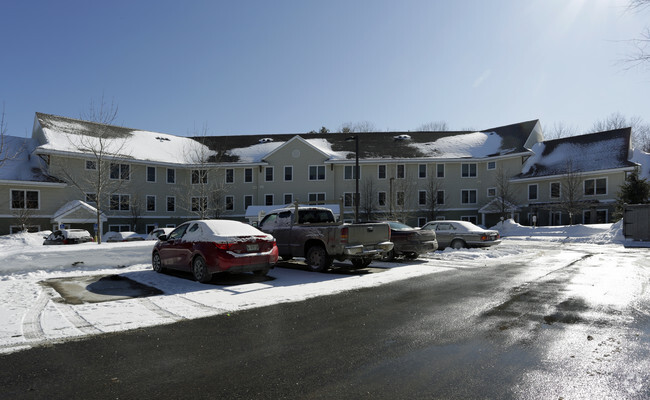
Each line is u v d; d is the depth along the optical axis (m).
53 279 9.74
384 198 42.03
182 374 3.93
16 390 3.57
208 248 9.09
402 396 3.40
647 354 4.34
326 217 12.70
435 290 8.24
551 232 30.62
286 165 42.31
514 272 10.76
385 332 5.30
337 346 4.75
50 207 32.72
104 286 8.78
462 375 3.84
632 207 23.08
